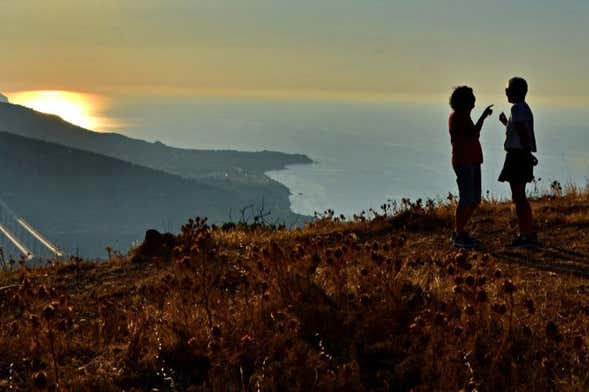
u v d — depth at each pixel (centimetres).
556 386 473
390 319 584
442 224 1110
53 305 584
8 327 635
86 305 749
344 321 588
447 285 686
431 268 798
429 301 636
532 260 844
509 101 920
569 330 571
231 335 564
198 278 681
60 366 551
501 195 1326
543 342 543
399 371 513
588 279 738
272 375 495
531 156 908
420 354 527
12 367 554
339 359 538
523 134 895
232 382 495
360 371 523
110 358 562
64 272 959
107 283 868
